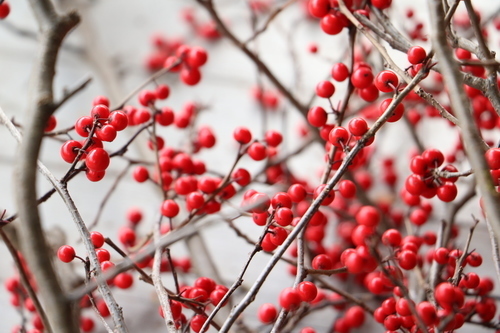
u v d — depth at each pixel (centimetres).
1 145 76
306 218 51
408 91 52
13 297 64
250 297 51
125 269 54
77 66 87
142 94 60
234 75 89
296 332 68
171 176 61
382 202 74
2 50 86
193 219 62
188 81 63
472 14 53
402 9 88
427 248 70
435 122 82
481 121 61
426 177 55
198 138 65
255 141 59
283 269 71
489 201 48
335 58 88
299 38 92
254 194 55
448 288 52
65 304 48
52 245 65
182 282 70
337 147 55
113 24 95
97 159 52
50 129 57
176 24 95
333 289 58
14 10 91
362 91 56
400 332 58
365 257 53
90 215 73
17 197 48
